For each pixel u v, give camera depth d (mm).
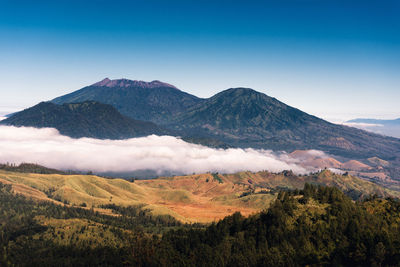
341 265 196000
